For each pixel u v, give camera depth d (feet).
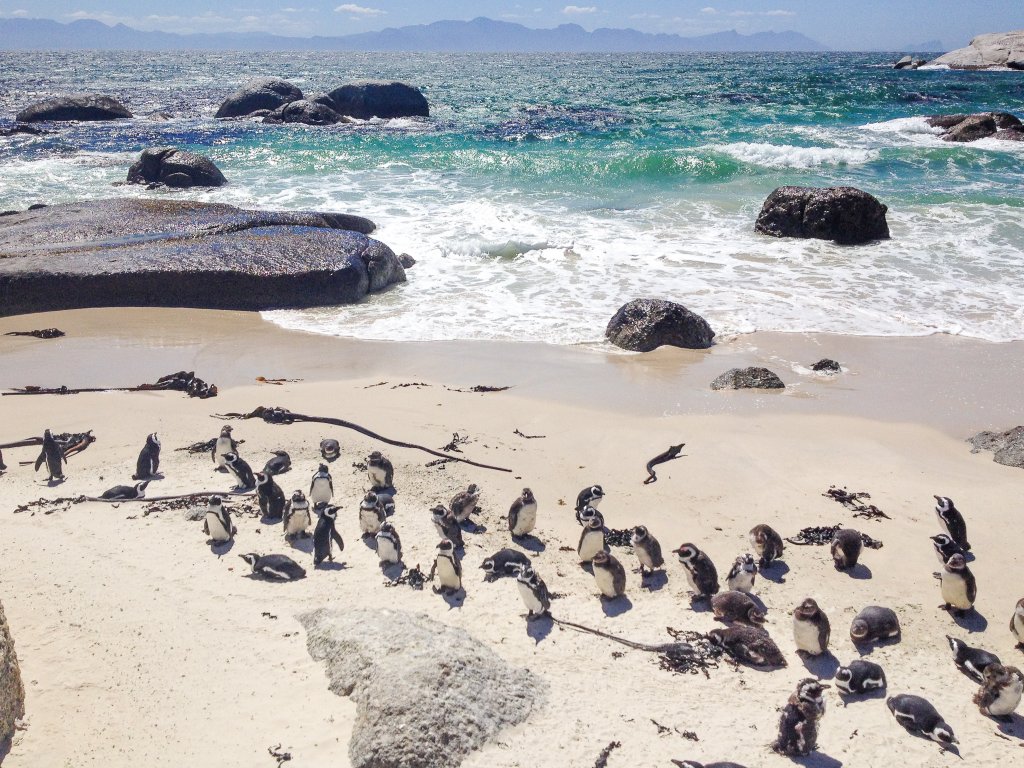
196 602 28.96
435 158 121.80
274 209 94.84
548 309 63.72
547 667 25.99
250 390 49.16
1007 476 39.37
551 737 23.08
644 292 66.80
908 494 37.70
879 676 25.48
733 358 54.44
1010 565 32.32
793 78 300.20
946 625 28.84
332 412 45.88
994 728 24.09
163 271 65.21
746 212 91.40
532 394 48.70
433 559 32.14
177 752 22.33
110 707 23.98
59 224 78.95
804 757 22.74
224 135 150.92
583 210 92.48
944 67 318.24
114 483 37.78
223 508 32.86
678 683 25.59
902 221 86.07
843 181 104.73
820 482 38.78
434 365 53.31
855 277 69.72
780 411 46.39
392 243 80.48
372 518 33.45
